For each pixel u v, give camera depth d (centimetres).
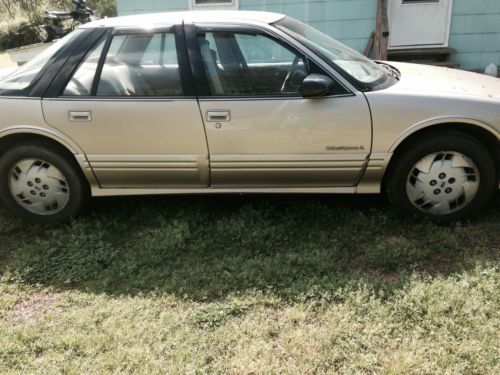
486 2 697
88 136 358
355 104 336
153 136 354
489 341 241
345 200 404
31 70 368
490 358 231
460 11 705
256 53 352
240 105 344
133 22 362
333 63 345
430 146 342
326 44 375
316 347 246
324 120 340
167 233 359
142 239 359
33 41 1770
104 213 402
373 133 339
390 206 389
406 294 279
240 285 301
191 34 354
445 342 242
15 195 385
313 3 711
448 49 710
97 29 363
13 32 1770
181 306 286
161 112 349
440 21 712
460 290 279
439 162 347
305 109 340
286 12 720
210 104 346
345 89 339
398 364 230
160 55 354
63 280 322
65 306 293
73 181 377
